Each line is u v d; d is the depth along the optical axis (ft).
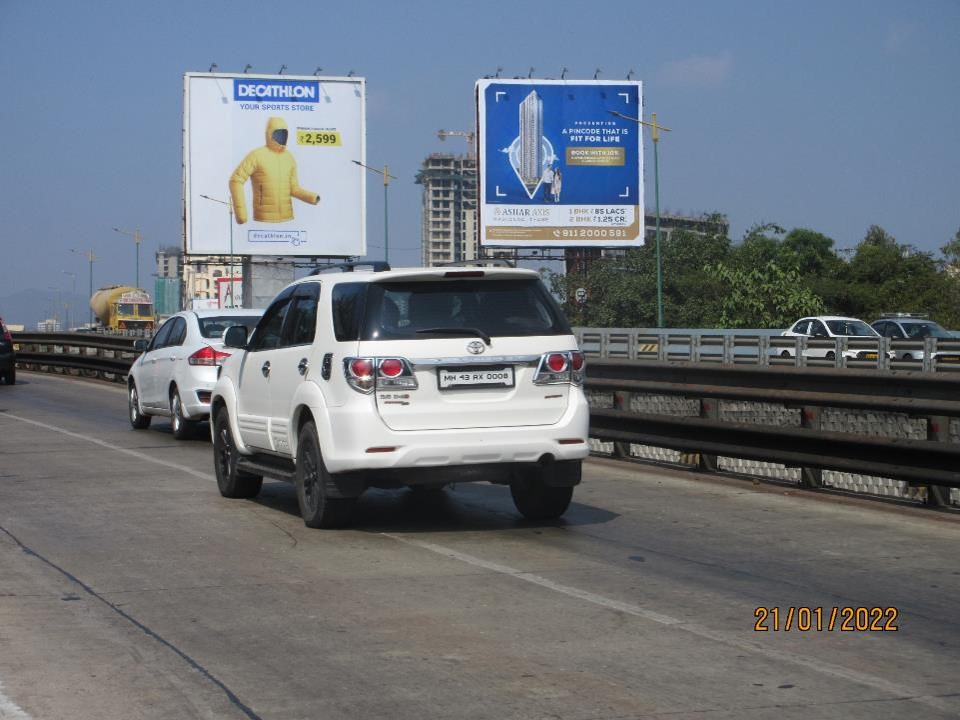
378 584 24.58
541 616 21.93
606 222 167.94
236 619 21.76
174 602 23.09
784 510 33.91
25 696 17.37
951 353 93.15
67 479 41.29
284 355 32.48
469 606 22.67
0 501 36.19
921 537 29.66
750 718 16.30
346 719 16.34
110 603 23.03
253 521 32.45
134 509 34.65
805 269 258.98
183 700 17.19
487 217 165.58
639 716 16.39
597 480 40.24
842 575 25.36
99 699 17.24
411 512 33.91
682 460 42.27
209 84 182.70
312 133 185.88
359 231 187.32
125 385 95.09
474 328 29.35
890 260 255.29
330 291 30.76
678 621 21.54
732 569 25.99
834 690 17.58
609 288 208.95
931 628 21.11
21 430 59.72
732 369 39.58
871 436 33.58
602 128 167.53
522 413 29.50
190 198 182.50
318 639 20.38
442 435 28.89
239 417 35.65
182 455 48.88
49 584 24.71
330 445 29.37
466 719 16.29
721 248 222.69
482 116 165.17
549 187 166.71
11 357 94.48
